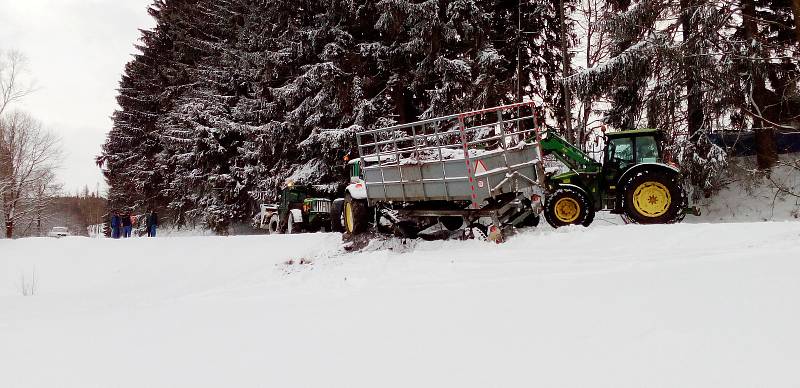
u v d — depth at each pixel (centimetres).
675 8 1422
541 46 2141
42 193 3522
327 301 567
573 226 903
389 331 393
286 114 2286
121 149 4481
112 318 607
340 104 1994
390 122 1906
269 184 2453
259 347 381
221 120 2800
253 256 1214
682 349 289
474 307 445
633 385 251
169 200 3731
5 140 3322
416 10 1697
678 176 996
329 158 2056
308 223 1931
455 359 313
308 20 2128
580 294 448
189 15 3862
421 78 1858
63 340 476
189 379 320
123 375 340
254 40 2402
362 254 943
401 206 1070
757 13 1446
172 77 3822
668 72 1408
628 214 1016
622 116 1606
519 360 300
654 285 451
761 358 266
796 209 1255
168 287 1017
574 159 1116
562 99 2131
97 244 1781
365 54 1919
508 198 945
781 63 1391
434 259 792
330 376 303
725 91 1298
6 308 923
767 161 1391
